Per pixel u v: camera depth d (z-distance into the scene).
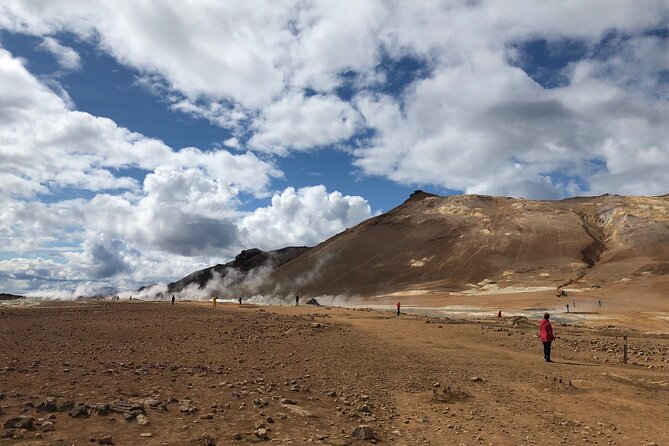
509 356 21.84
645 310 87.69
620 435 10.72
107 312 46.94
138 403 9.84
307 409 10.89
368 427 9.23
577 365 19.80
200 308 59.94
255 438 8.34
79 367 14.04
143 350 19.38
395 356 20.48
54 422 8.34
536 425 11.19
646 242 182.25
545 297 126.00
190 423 8.89
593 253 189.50
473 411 12.09
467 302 129.12
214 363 16.78
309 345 22.72
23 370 12.95
